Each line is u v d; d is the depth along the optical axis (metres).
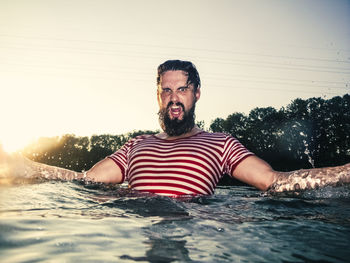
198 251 0.92
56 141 36.34
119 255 0.87
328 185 2.01
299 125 33.34
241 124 37.38
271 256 0.89
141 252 0.90
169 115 2.58
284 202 1.80
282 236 1.10
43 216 1.30
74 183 2.50
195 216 1.43
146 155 2.37
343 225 1.28
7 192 1.91
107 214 1.42
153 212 1.50
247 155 2.39
